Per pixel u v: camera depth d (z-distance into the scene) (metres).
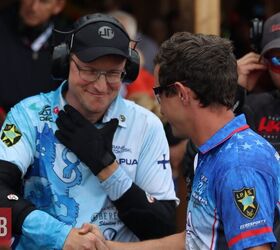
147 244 3.81
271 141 4.65
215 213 3.28
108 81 3.75
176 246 3.80
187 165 4.44
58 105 3.90
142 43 8.55
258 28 4.68
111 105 3.93
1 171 3.77
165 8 12.62
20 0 6.25
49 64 6.29
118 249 3.79
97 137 3.81
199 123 3.36
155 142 3.99
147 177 3.98
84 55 3.68
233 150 3.26
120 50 3.71
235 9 9.29
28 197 3.92
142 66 6.79
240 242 3.15
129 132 3.95
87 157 3.80
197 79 3.30
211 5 5.90
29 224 3.71
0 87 6.16
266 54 4.55
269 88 4.89
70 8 10.58
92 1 10.73
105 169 3.80
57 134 3.84
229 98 3.35
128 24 7.48
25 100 3.96
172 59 3.36
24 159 3.83
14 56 6.20
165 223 3.92
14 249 3.87
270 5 11.09
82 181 3.86
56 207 3.86
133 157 3.96
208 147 3.32
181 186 5.68
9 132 3.87
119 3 11.08
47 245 3.70
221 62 3.32
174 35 3.45
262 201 3.15
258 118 4.70
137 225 3.88
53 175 3.86
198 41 3.35
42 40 6.29
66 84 3.97
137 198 3.84
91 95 3.76
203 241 3.33
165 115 3.46
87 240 3.67
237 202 3.16
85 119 3.84
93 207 3.87
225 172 3.22
